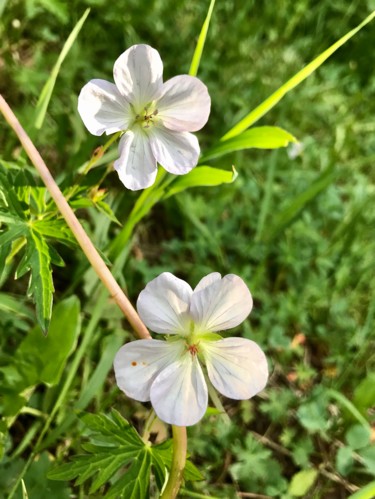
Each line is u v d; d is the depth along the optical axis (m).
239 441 0.15
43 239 0.11
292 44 0.25
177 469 0.11
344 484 0.16
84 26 0.21
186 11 0.24
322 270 0.19
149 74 0.10
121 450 0.11
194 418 0.10
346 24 0.26
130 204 0.18
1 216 0.11
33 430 0.13
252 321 0.18
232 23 0.24
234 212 0.20
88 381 0.14
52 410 0.14
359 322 0.18
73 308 0.13
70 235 0.11
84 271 0.15
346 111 0.23
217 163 0.20
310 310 0.18
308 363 0.18
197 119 0.11
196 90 0.11
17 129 0.11
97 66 0.21
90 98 0.10
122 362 0.10
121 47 0.22
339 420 0.16
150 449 0.11
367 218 0.20
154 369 0.10
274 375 0.17
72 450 0.13
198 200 0.19
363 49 0.26
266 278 0.19
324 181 0.18
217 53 0.24
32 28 0.21
